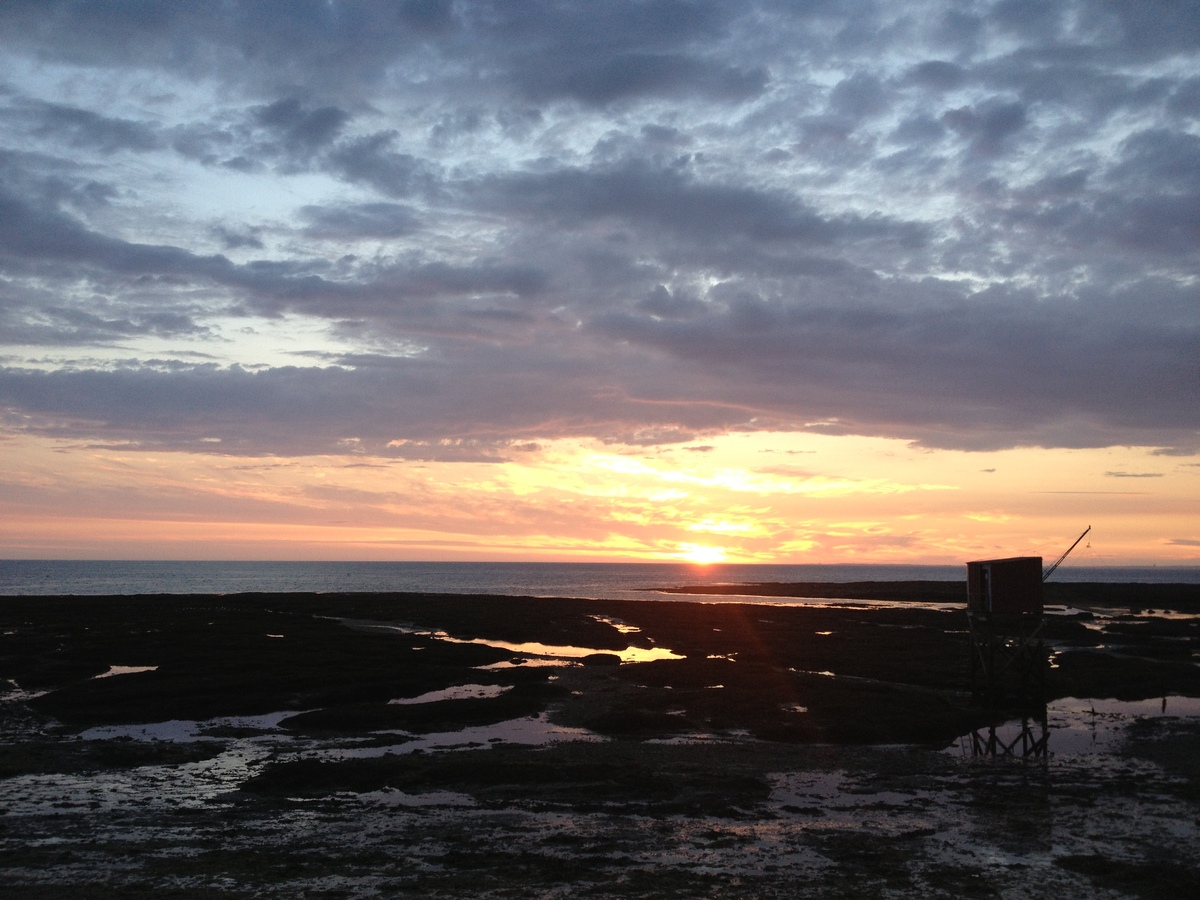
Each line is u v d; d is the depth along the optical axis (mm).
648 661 49562
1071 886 15305
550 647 57625
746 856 16781
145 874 15438
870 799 21234
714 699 34625
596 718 31109
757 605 101000
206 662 44281
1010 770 24359
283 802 20453
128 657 46844
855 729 29031
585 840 17688
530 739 28234
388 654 48344
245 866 15906
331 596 108938
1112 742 28281
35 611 79938
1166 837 18219
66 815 19188
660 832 18359
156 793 21250
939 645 55781
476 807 20141
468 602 99875
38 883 14891
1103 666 45062
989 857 16859
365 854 16672
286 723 30797
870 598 125812
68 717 31578
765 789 22016
